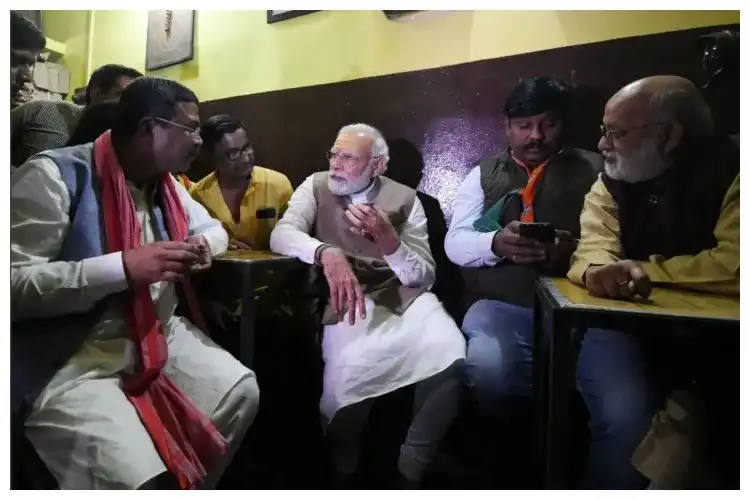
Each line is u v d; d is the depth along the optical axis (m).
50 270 1.04
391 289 1.32
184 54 1.58
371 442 1.29
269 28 1.50
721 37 1.12
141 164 1.18
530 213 1.26
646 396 1.08
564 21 1.24
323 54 1.45
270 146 1.49
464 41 1.32
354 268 1.33
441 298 1.34
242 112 1.53
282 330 1.33
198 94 1.58
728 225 1.08
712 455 1.06
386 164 1.39
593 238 1.18
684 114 1.14
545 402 1.14
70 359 1.08
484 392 1.24
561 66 1.24
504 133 1.29
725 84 1.12
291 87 1.47
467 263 1.31
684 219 1.13
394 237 1.29
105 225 1.12
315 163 1.45
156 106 1.15
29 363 1.07
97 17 1.59
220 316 1.32
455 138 1.33
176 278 1.09
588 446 1.11
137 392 1.11
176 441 1.11
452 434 1.25
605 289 1.05
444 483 1.25
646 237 1.15
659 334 0.93
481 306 1.29
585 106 1.22
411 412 1.26
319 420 1.33
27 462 1.06
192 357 1.21
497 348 1.24
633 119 1.17
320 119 1.45
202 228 1.33
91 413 1.02
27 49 1.33
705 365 1.06
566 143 1.24
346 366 1.27
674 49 1.16
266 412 1.32
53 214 1.07
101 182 1.14
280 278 1.33
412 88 1.37
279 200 1.46
